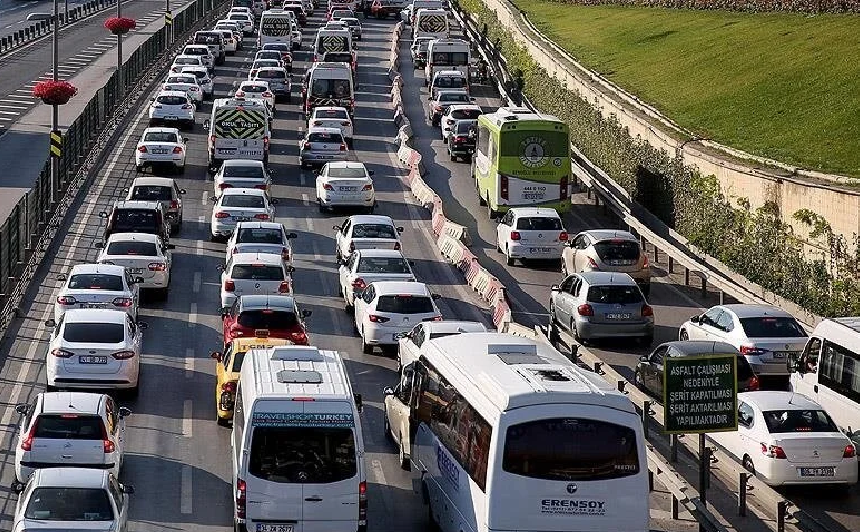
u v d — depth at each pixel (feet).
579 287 197.88
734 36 391.04
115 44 572.10
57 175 259.60
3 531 121.60
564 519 103.35
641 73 382.83
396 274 206.18
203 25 616.39
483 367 114.73
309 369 122.01
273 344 157.38
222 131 307.78
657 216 288.92
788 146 269.23
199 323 200.85
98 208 273.75
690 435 150.82
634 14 498.69
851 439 147.74
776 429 138.62
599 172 319.88
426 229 275.18
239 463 113.50
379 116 409.08
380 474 142.41
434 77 426.51
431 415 126.62
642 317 195.11
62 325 160.86
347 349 191.21
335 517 112.68
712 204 258.78
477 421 109.29
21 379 170.60
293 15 577.84
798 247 226.99
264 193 256.52
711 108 314.96
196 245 249.55
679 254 237.86
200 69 428.56
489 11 601.62
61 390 158.40
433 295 224.74
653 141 298.15
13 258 210.59
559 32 499.51
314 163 322.96
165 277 210.18
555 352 124.47
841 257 214.90
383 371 180.75
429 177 327.26
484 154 291.99
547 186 274.57
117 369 158.40
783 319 177.99
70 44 571.69
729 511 134.82
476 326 163.73
